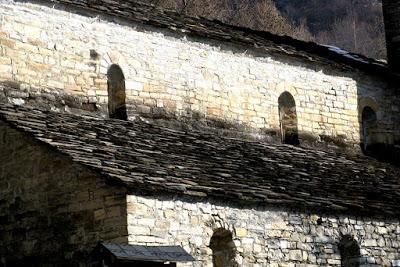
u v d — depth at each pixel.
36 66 27.19
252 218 24.81
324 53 35.03
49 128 24.70
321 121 33.47
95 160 23.22
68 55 27.88
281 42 34.09
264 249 24.86
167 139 27.20
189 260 21.11
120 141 25.41
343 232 26.73
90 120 26.64
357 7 84.75
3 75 26.53
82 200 23.30
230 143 29.22
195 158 26.06
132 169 23.30
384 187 29.89
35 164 24.33
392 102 36.03
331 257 26.25
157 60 29.72
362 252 27.09
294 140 32.69
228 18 63.91
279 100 32.69
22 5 27.28
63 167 23.77
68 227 23.50
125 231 22.45
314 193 26.78
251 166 27.22
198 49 30.78
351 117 34.38
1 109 25.05
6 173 24.88
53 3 27.81
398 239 28.02
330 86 34.03
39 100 27.02
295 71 33.12
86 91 28.02
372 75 35.28
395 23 37.69
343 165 31.27
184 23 30.88
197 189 23.61
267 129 31.89
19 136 24.67
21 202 24.52
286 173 27.83
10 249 24.58
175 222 23.27
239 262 24.27
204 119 30.38
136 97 28.98
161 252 20.97
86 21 28.45
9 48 26.78
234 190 24.52
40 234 24.03
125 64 28.98
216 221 24.08
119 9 29.27
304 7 83.38
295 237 25.58
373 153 35.12
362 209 27.05
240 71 31.66
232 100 31.22
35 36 27.34
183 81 30.17
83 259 23.12
